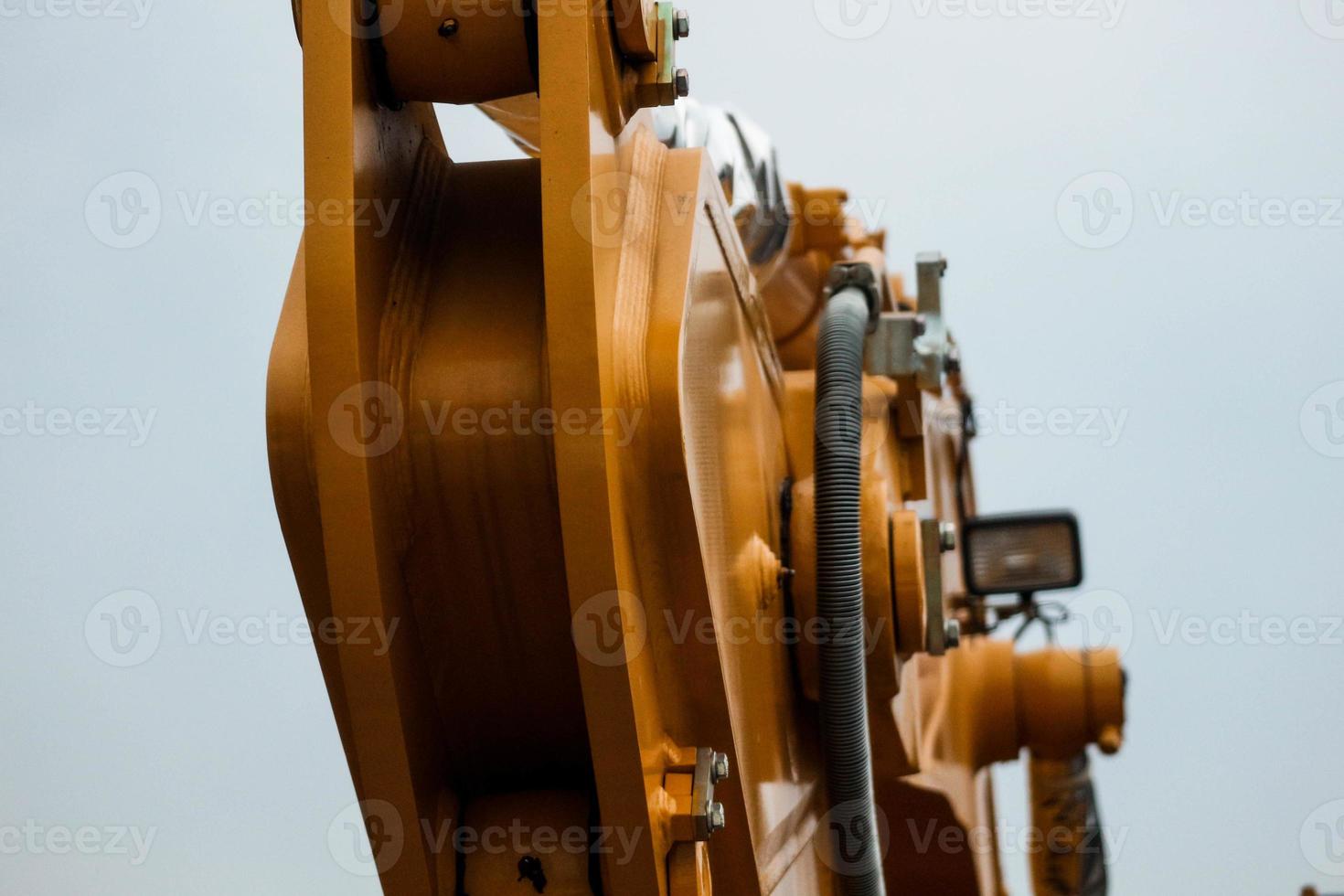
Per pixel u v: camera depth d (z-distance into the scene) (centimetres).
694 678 246
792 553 324
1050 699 516
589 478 216
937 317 400
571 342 217
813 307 481
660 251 249
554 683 253
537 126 319
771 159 401
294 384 232
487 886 245
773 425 334
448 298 244
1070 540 447
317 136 225
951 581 468
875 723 369
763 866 277
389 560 228
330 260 222
